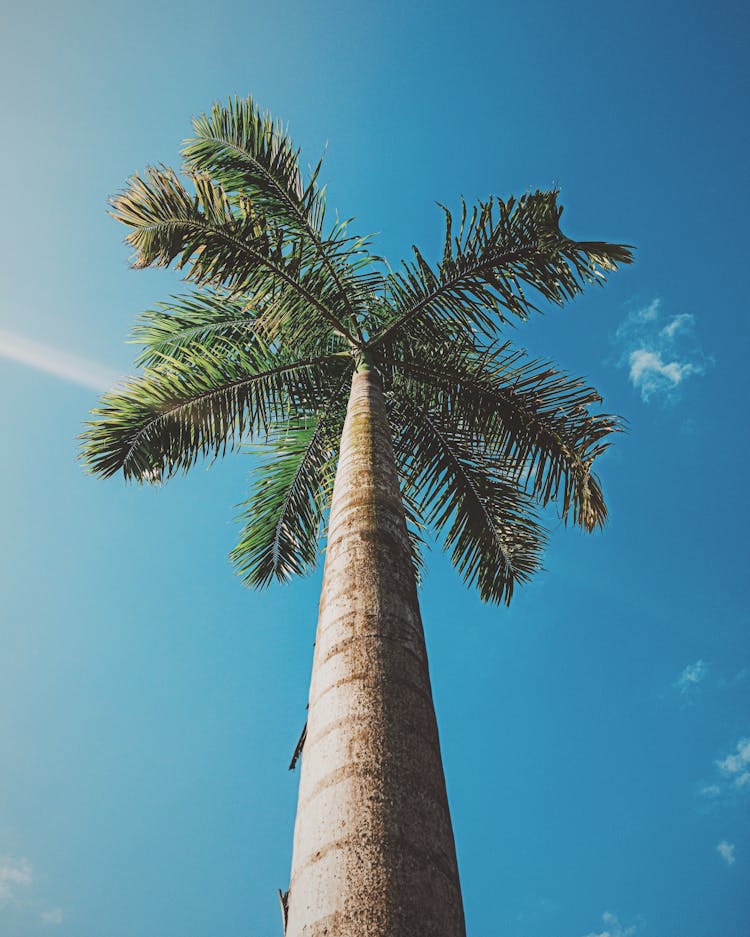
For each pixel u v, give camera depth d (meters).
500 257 6.75
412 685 2.82
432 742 2.64
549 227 6.56
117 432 6.63
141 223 6.34
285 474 8.07
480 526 7.77
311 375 7.56
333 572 3.48
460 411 7.57
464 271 6.87
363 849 2.13
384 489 4.11
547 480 7.20
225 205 6.53
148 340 8.04
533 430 7.32
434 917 1.98
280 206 6.99
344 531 3.72
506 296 6.87
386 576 3.37
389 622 3.08
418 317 7.19
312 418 8.03
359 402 5.54
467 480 7.83
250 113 6.85
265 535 8.08
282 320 7.04
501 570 7.76
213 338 8.18
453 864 2.24
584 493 7.02
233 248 6.59
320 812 2.32
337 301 7.21
